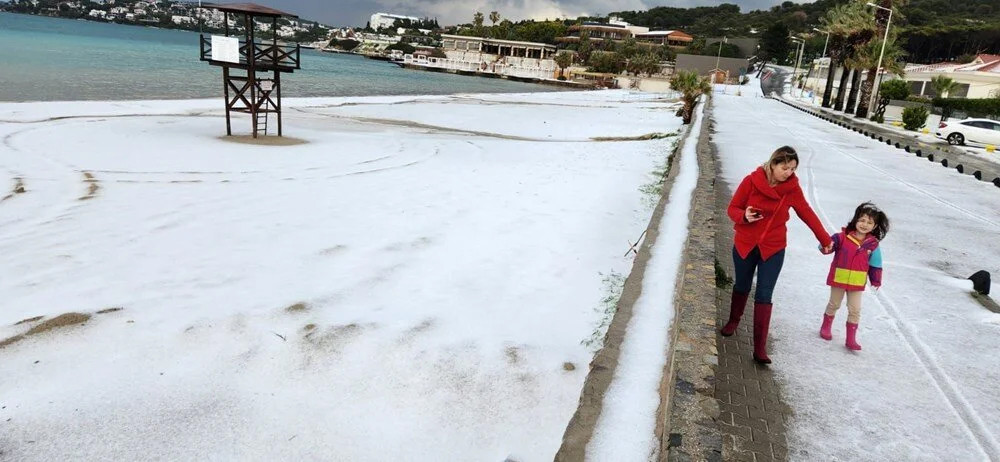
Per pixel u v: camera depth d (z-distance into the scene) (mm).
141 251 7879
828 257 7883
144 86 39125
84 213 9484
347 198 11320
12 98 27453
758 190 4648
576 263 8203
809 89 85812
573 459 3125
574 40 163500
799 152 18203
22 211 9422
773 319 5770
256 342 5543
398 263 7863
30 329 5562
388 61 184250
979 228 9992
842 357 5066
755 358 4863
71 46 79438
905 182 14125
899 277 7211
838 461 3697
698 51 136250
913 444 3912
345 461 4027
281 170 13898
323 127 23453
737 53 136625
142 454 3961
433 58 133125
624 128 29828
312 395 4750
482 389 4957
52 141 15656
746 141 20141
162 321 5855
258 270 7391
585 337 5992
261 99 18922
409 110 33281
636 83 99375
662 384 3779
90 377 4828
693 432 3088
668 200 8750
